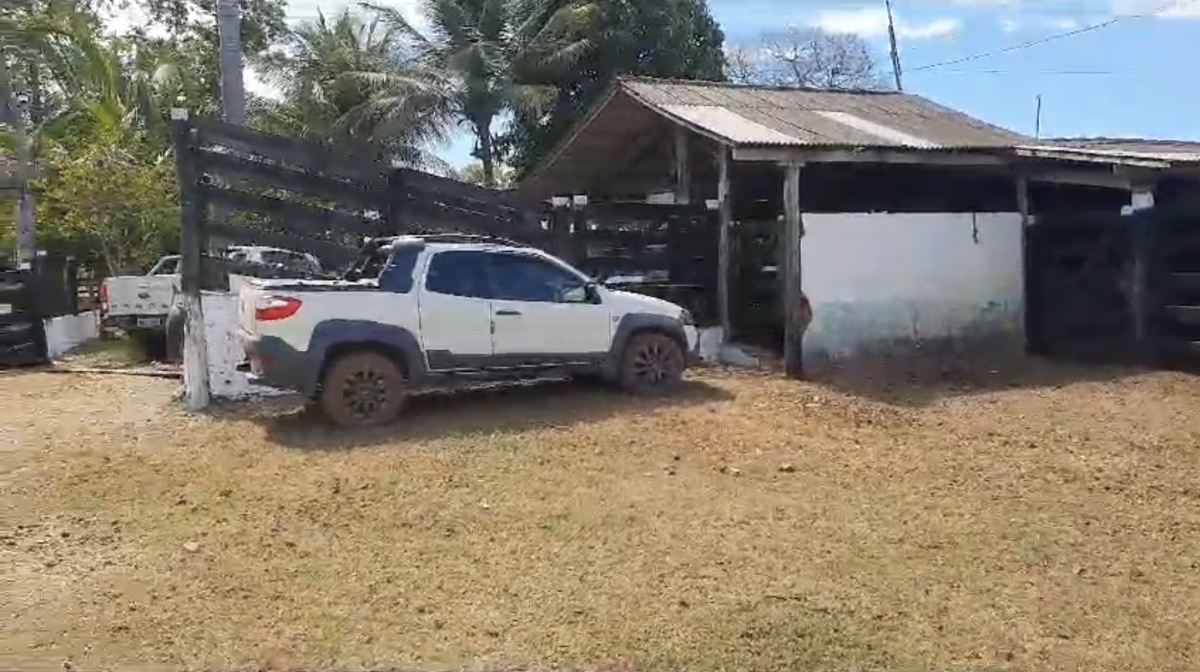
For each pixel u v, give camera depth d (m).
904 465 7.71
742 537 6.00
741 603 4.99
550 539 5.98
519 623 4.78
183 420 9.50
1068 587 5.28
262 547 5.89
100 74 21.58
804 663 4.38
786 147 11.16
